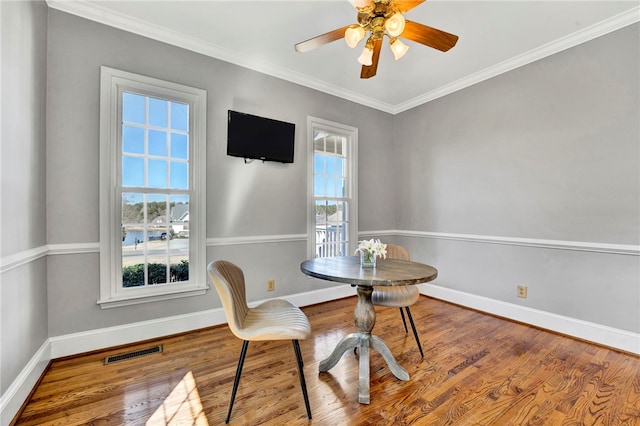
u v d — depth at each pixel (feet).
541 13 7.20
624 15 7.16
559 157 8.48
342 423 4.80
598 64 7.72
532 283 9.05
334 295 11.63
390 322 9.29
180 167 8.48
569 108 8.27
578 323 8.07
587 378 6.13
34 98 6.02
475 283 10.57
